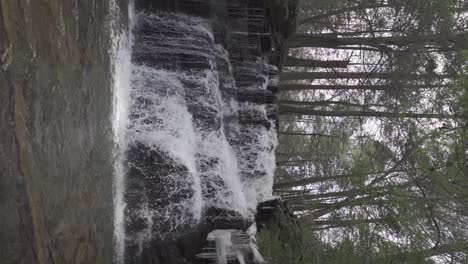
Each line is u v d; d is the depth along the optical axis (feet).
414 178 29.04
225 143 23.45
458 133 25.31
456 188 25.27
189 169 19.51
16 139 9.70
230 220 22.09
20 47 9.88
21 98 9.91
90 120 14.24
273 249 23.22
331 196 38.45
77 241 12.89
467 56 25.04
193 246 20.57
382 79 40.06
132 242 17.26
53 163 11.39
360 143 38.86
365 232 24.93
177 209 18.54
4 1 9.25
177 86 20.81
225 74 24.82
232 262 21.99
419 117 33.81
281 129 51.37
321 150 45.70
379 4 39.24
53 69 11.51
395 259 23.85
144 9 21.56
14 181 9.61
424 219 27.68
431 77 36.01
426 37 36.76
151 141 18.48
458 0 36.81
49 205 11.16
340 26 44.27
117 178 16.81
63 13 12.14
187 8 23.18
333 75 41.37
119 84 17.89
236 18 25.93
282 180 47.93
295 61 40.45
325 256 24.91
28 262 10.13
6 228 9.35
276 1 27.04
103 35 15.88
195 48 22.16
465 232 27.50
